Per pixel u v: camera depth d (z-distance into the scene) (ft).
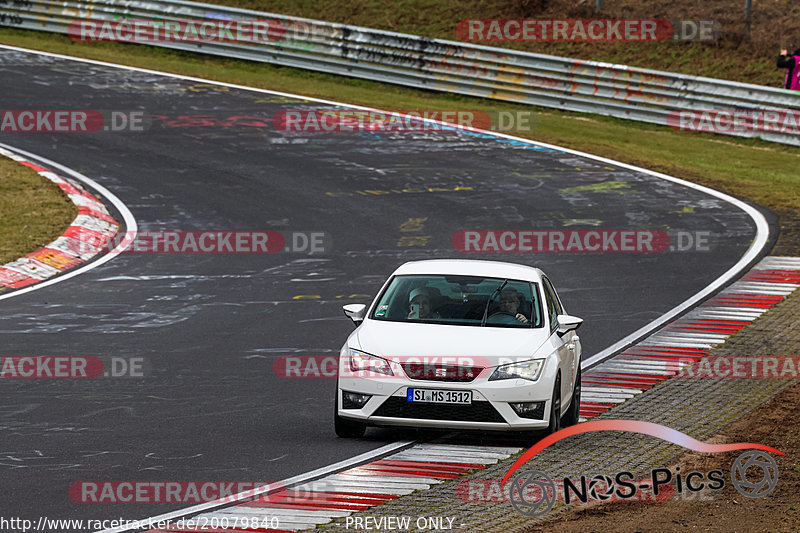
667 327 173.06
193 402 131.75
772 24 409.49
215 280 203.10
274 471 104.32
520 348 115.65
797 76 328.29
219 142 308.19
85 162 286.66
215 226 240.12
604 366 152.66
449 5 454.40
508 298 124.67
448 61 381.60
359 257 219.00
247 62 410.11
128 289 196.34
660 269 210.59
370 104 357.20
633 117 354.54
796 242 226.99
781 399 133.08
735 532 88.33
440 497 96.53
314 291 195.83
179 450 111.14
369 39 393.70
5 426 119.03
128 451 110.32
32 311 180.04
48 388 136.46
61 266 211.82
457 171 287.28
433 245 227.40
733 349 159.84
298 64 405.39
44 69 377.30
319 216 248.11
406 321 122.01
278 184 272.51
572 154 308.19
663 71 367.66
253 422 123.54
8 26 435.53
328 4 470.39
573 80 362.74
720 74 383.45
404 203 258.78
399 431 122.11
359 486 99.71
